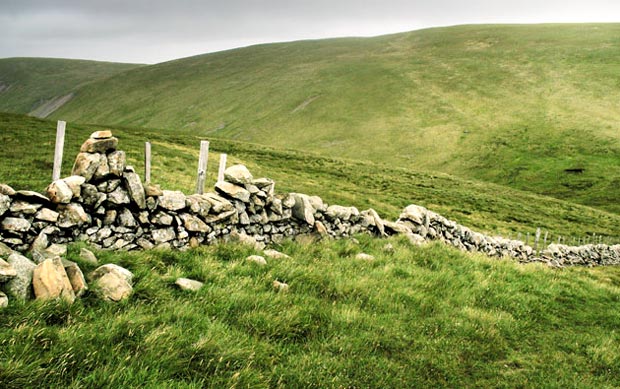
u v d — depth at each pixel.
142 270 7.39
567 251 29.14
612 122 109.25
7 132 35.91
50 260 6.13
